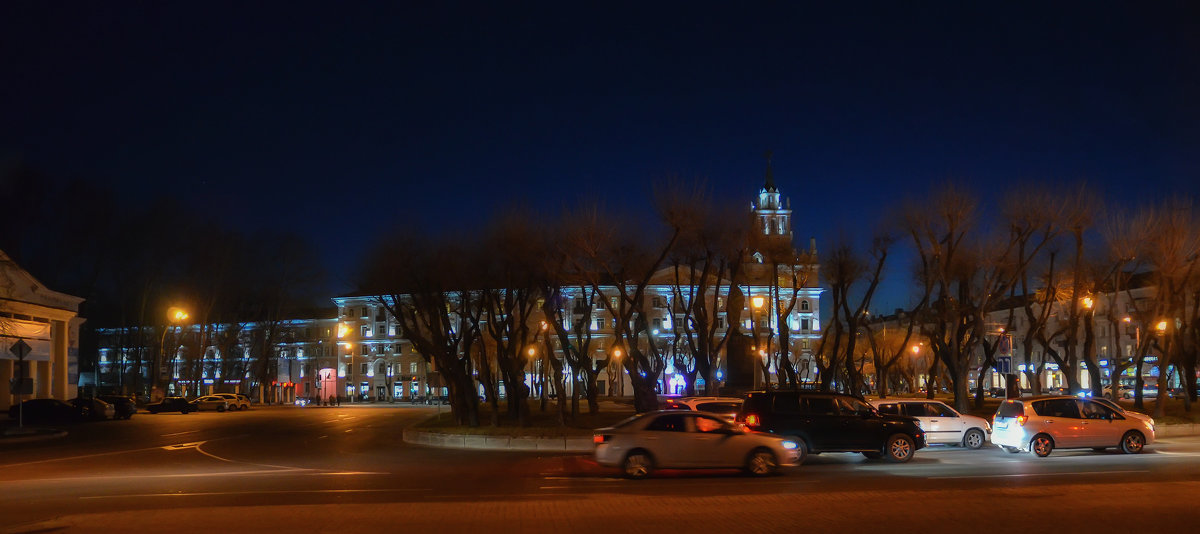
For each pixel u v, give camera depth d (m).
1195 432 33.97
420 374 116.06
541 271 35.94
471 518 13.52
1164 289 38.38
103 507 15.83
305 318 123.94
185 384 100.12
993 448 28.12
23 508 15.84
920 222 39.03
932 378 47.16
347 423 50.03
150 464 25.27
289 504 15.79
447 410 69.56
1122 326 87.81
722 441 20.31
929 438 27.98
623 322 36.56
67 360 65.94
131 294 78.31
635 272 38.69
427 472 22.09
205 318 78.44
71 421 52.25
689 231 36.28
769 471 20.36
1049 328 92.75
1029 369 43.53
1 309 53.53
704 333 37.88
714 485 18.50
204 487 18.95
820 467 22.30
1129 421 24.84
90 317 105.88
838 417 22.91
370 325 119.69
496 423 34.81
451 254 36.91
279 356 103.88
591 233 35.03
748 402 23.48
